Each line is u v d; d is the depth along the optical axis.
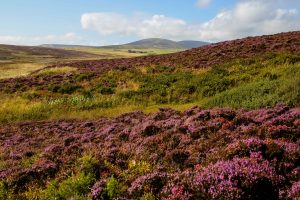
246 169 7.59
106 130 17.64
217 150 10.22
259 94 20.16
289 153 8.61
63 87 36.19
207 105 22.33
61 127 22.73
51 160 12.98
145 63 45.91
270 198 7.07
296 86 18.80
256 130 11.50
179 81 32.00
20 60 141.38
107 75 40.19
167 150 11.62
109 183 8.52
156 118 18.48
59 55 197.75
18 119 27.91
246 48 42.34
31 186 10.59
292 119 12.19
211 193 6.95
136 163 10.71
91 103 29.72
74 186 8.95
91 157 11.23
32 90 36.84
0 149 17.80
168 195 7.33
